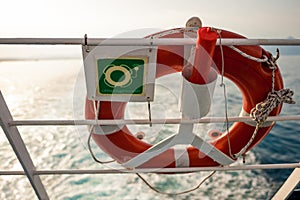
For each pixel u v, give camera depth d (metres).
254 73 1.37
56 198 5.28
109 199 5.16
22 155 1.45
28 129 8.27
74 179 5.82
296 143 6.93
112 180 5.66
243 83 1.41
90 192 5.39
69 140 7.52
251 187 5.37
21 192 5.45
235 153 1.56
